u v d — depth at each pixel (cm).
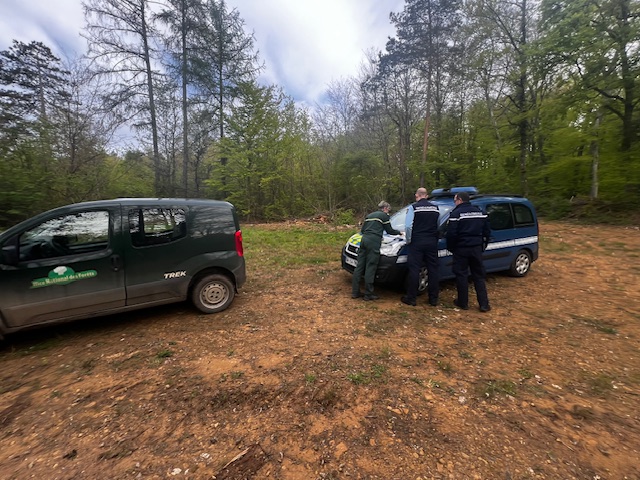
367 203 2038
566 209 1409
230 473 200
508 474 197
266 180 1781
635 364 324
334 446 222
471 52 1792
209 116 1961
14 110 1201
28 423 247
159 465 207
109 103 1608
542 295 536
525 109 1597
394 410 257
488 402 267
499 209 596
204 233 442
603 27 1148
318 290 570
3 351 359
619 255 779
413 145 2255
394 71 2077
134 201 407
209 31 1798
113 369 320
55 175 1229
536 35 1591
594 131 1346
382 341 377
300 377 302
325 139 2117
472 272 477
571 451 215
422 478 195
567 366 322
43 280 355
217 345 369
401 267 520
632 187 1266
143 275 403
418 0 1914
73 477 198
